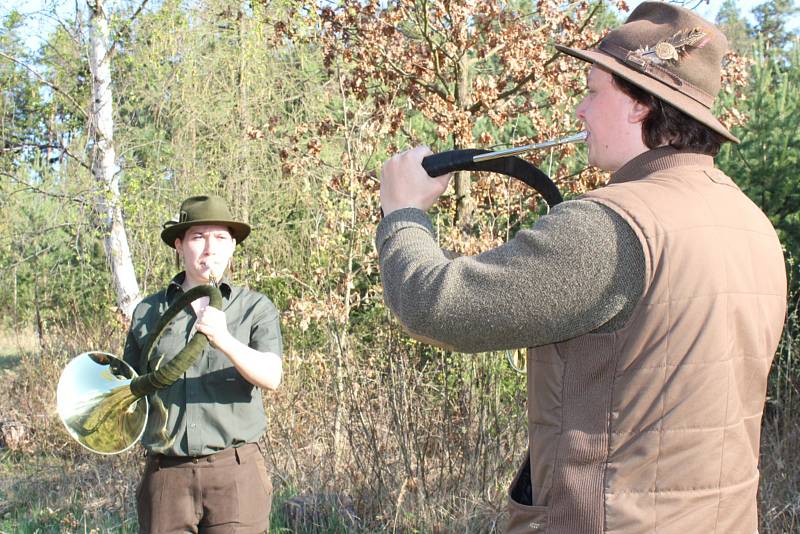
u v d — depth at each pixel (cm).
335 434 500
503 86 650
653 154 147
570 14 644
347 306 609
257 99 1138
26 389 780
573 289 131
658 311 132
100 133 825
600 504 135
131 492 526
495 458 440
